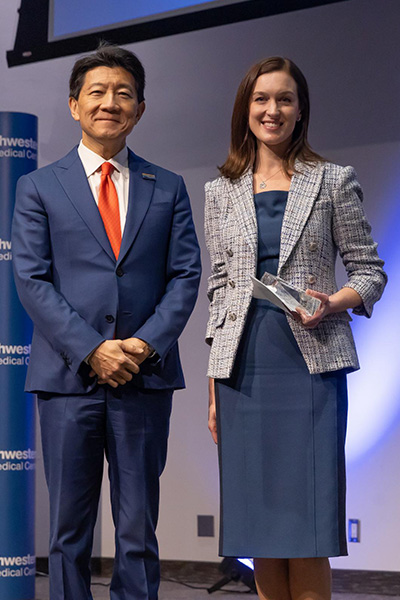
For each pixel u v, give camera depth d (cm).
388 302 429
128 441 249
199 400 462
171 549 462
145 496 251
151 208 258
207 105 474
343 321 233
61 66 506
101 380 246
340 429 230
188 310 254
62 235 252
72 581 250
